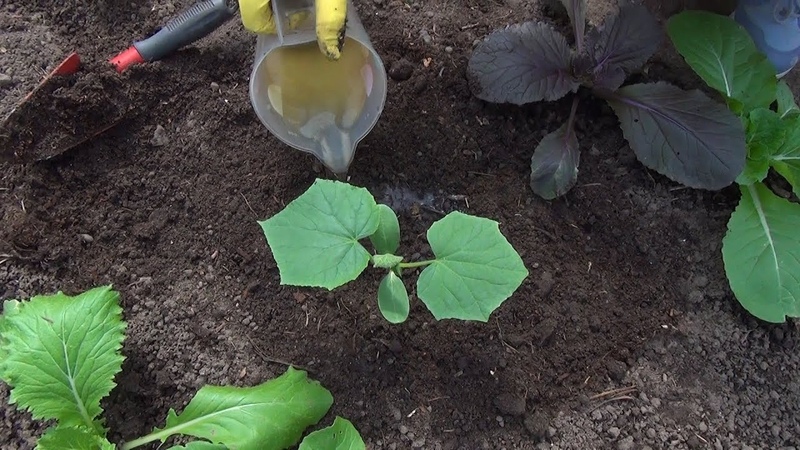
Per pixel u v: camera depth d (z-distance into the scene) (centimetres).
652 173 88
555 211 86
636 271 85
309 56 76
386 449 77
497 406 78
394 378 79
